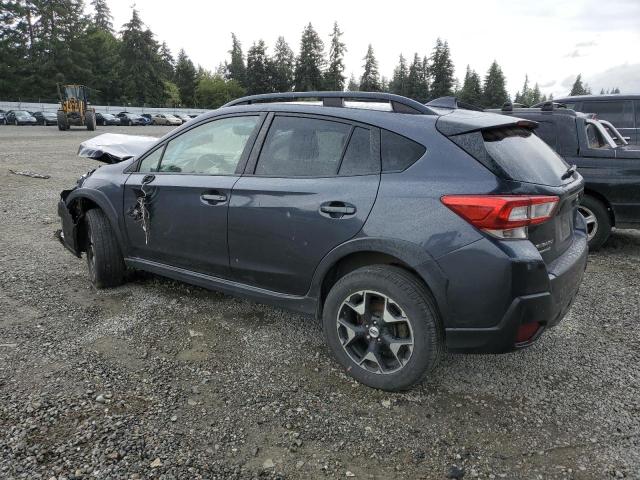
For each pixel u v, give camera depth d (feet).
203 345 11.28
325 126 10.24
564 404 9.36
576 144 18.65
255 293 11.10
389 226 8.87
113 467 7.45
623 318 13.34
